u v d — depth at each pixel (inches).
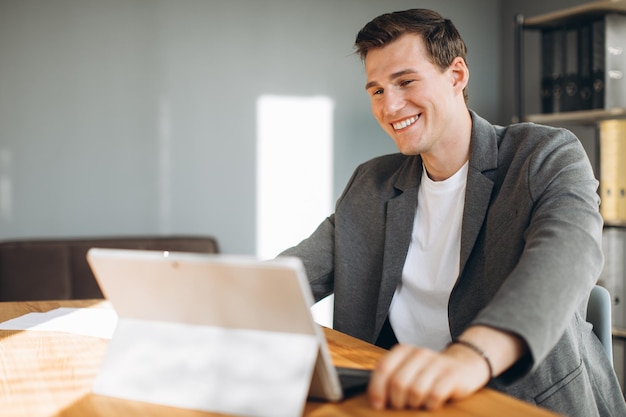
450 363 32.0
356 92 162.6
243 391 32.1
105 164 146.0
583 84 117.9
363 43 57.6
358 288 62.7
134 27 146.9
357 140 163.0
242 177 154.6
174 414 32.5
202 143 151.7
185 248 144.3
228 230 153.9
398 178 63.1
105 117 145.7
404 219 60.9
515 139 57.0
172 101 149.6
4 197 140.3
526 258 39.2
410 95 56.4
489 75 173.0
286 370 31.4
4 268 132.7
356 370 38.1
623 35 115.6
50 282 134.3
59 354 45.2
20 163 141.1
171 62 149.4
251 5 154.3
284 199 157.9
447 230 59.1
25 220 141.6
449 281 57.9
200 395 33.2
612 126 112.4
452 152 58.5
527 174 52.0
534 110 162.2
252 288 31.0
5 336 51.4
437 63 56.3
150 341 35.3
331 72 160.6
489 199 55.4
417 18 56.4
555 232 41.5
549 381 50.6
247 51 154.3
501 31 173.2
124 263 34.0
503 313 34.9
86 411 33.0
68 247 136.9
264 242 156.7
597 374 56.5
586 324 56.2
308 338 31.4
